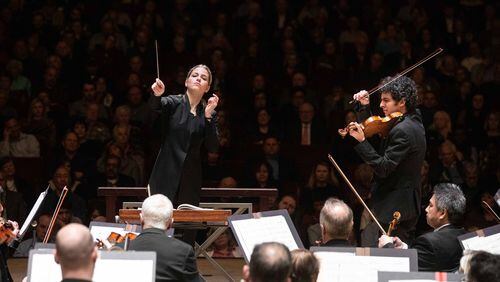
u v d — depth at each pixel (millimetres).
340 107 34188
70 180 29000
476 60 37781
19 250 24734
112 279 13125
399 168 17266
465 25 39812
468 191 29562
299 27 37969
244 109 33938
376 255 13914
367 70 35844
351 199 28422
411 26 38969
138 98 33344
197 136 18250
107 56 35938
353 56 37188
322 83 35875
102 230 16891
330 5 40094
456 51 38188
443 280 12664
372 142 30641
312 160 31125
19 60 35812
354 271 13867
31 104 32469
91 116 32344
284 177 30438
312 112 32969
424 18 39344
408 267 13773
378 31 38500
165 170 18094
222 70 35250
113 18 37906
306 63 36500
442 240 15289
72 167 29469
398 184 17281
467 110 34219
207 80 18453
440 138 31562
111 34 36781
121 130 30891
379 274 12898
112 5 38906
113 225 16938
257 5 39094
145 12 38531
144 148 31453
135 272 13148
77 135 30719
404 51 37125
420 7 40062
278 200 29047
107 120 32812
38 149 31078
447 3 40531
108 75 35344
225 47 37188
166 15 38875
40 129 31969
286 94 35219
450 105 34719
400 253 13852
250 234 15164
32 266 14117
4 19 37844
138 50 36562
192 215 17375
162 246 14141
